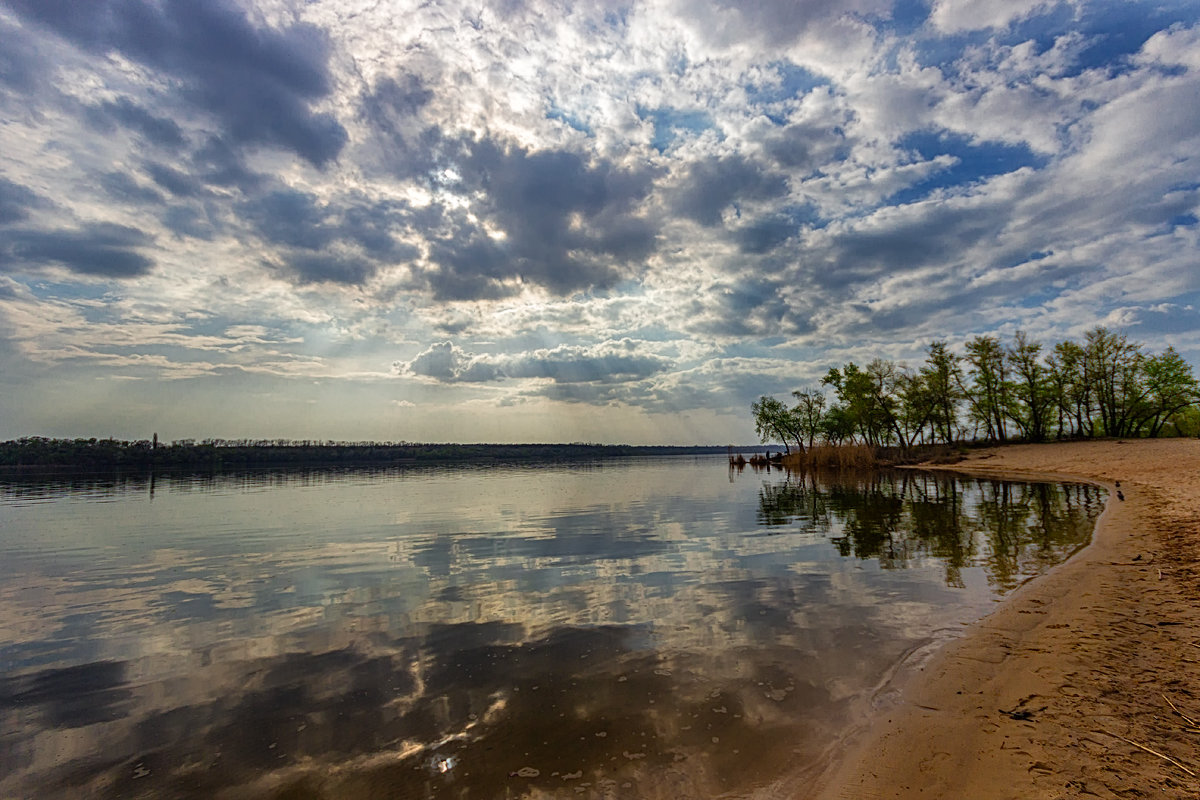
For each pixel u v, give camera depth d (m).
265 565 12.66
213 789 4.23
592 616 8.33
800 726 4.97
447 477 55.47
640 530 17.12
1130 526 13.69
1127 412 53.66
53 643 7.62
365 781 4.27
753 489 33.50
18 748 4.90
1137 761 4.04
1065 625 7.05
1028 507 19.88
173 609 9.20
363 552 14.09
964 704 5.19
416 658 6.81
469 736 4.92
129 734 5.12
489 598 9.48
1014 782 3.93
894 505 22.31
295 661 6.82
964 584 9.60
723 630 7.55
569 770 4.36
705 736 4.84
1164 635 6.40
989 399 58.53
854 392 62.78
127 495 34.16
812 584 9.97
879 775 4.18
